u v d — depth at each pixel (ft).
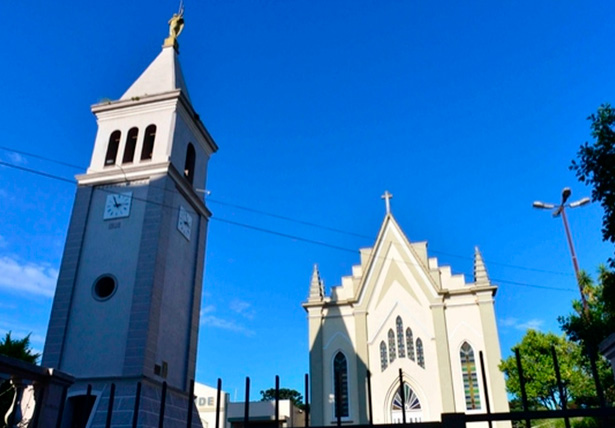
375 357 118.32
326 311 126.21
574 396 83.35
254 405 150.00
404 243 127.34
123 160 93.40
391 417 112.27
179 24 114.93
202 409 150.51
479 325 116.47
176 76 104.88
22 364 25.82
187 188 95.81
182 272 90.99
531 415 19.97
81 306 81.61
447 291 120.47
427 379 113.60
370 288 124.77
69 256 85.81
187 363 86.79
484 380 21.03
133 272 82.23
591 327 72.84
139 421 68.39
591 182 50.85
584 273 83.15
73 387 73.87
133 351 75.25
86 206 90.22
